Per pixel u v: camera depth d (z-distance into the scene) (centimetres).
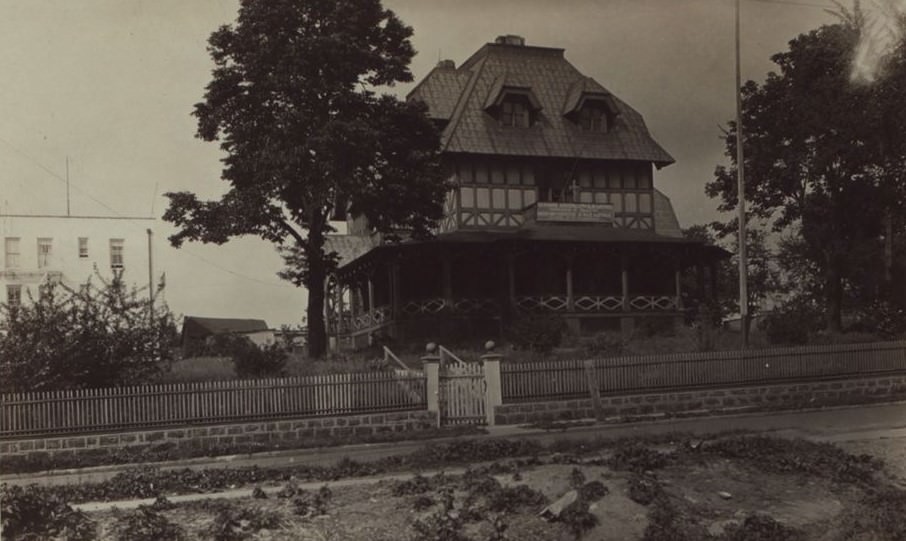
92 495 1320
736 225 3703
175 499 1262
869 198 3312
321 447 1775
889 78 3147
